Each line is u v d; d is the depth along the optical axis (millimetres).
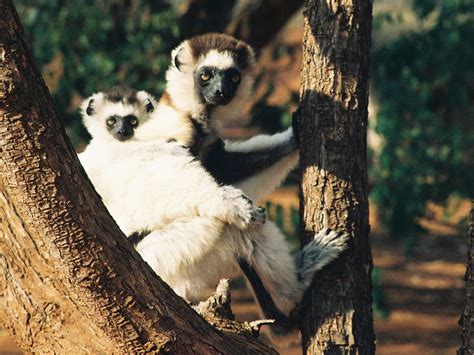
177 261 8469
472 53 13852
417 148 13906
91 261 5449
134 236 8734
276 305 8172
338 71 7484
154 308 5742
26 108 5121
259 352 6785
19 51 5062
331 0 7488
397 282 20344
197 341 6031
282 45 16109
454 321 17562
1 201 5414
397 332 16812
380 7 18812
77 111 14289
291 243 13359
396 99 13719
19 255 5547
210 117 9734
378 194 13852
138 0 14508
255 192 9734
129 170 8844
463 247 22938
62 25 13891
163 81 14188
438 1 15117
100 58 13930
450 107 14789
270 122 14891
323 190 7582
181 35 15062
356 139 7543
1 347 15078
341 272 7605
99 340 5684
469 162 14469
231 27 15102
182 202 8531
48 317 5691
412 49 13852
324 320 7586
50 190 5266
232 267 8586
